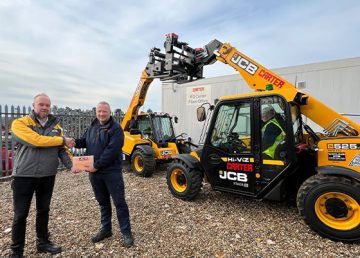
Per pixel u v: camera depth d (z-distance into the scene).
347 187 2.92
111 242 2.98
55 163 2.70
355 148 3.04
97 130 2.96
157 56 6.20
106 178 2.86
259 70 4.30
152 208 4.12
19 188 2.52
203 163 4.28
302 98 3.71
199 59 5.16
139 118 7.43
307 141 4.11
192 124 9.51
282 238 3.12
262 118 3.67
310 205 3.14
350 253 2.76
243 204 4.30
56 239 3.03
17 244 2.53
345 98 6.50
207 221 3.62
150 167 6.34
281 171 3.47
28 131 2.47
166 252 2.78
